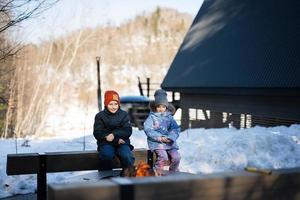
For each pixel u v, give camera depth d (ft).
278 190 11.10
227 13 76.48
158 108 22.91
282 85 49.32
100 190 9.75
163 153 22.00
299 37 53.11
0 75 55.93
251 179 10.80
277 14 60.85
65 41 142.92
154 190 10.03
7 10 25.03
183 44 85.25
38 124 106.11
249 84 55.01
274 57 54.75
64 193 9.52
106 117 21.52
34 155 19.11
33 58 118.21
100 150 20.31
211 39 74.90
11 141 39.19
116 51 348.38
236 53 63.82
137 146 33.73
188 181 10.28
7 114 83.97
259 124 57.16
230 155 28.89
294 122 50.44
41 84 115.96
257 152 29.55
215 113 67.77
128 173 16.89
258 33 62.08
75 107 203.51
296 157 29.37
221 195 10.53
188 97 76.59
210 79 65.16
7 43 36.73
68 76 237.66
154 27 412.57
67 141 37.11
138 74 323.37
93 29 160.15
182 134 39.47
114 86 293.02
